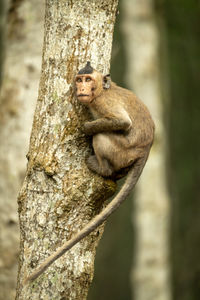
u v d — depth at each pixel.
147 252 19.09
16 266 14.95
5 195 15.15
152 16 19.95
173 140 26.75
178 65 26.66
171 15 24.98
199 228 26.06
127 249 26.25
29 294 8.09
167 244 19.34
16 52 15.45
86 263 8.43
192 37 25.69
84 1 8.07
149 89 19.58
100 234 8.71
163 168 19.28
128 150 9.05
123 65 24.00
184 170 26.84
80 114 8.30
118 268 26.19
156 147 19.14
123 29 20.09
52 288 8.09
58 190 8.15
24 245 8.26
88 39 8.13
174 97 26.83
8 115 15.34
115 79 24.19
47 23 8.26
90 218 8.38
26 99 15.22
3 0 15.93
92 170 8.39
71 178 8.21
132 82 19.84
